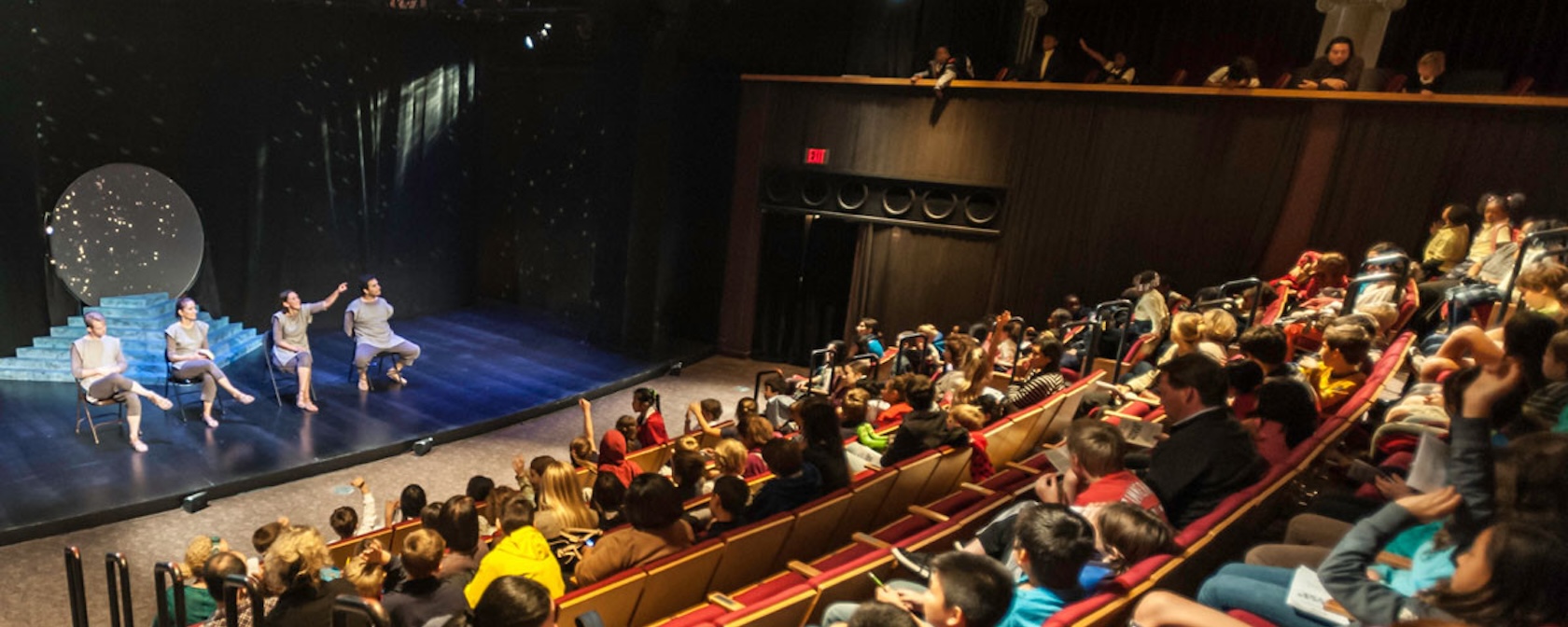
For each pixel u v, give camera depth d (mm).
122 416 7531
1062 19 11188
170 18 8836
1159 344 6414
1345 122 8289
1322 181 8461
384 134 11477
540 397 9258
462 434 8109
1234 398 3674
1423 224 8062
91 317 6832
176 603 2982
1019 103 9930
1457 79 7844
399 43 11336
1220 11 10352
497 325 12398
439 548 2912
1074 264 9906
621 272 11336
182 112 9141
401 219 12039
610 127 11148
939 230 10672
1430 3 9219
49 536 5559
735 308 12133
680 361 11289
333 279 11195
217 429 7461
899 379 6270
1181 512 2764
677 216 11547
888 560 2961
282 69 9992
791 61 11422
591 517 3926
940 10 10789
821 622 2506
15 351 8336
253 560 3918
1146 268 9508
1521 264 4152
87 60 8344
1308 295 6727
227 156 9633
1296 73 8625
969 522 3396
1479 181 7777
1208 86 8859
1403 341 4688
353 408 8367
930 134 10469
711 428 6578
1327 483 3465
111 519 5832
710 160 11812
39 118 8164
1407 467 2787
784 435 6137
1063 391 5336
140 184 8898
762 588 3023
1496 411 2057
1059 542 1957
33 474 6223
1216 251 9109
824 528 3740
